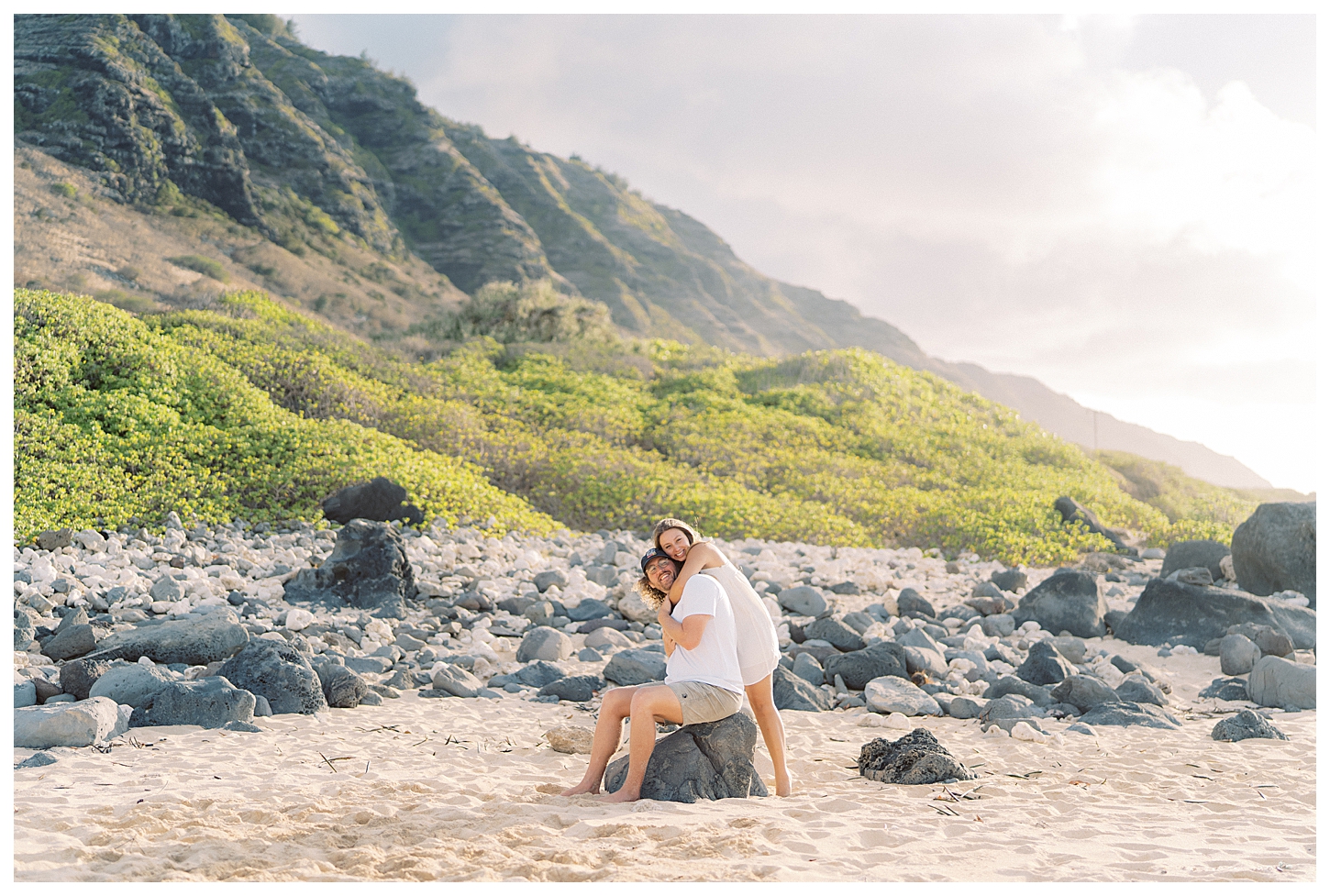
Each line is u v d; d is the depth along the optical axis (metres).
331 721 5.63
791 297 157.00
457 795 4.09
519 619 8.65
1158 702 6.89
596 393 21.81
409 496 11.84
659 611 4.57
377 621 7.93
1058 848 3.53
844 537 14.41
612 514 14.48
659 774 4.25
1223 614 8.95
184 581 8.31
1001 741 5.77
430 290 54.31
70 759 4.48
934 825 3.82
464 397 18.86
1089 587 9.54
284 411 14.21
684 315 101.00
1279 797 4.45
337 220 55.38
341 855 3.21
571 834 3.54
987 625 9.34
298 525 10.98
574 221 96.50
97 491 10.22
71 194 35.16
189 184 44.25
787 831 3.61
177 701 5.33
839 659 7.32
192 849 3.21
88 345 13.34
